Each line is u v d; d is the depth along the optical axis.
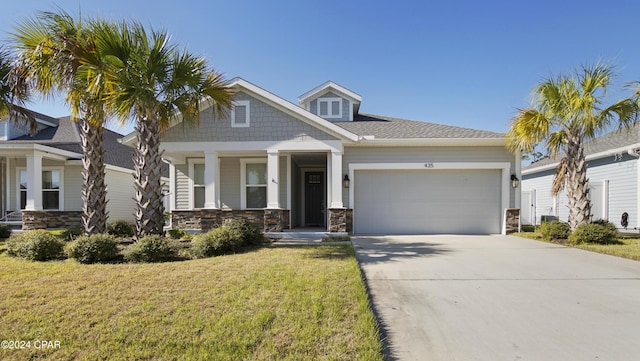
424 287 4.72
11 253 6.83
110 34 6.59
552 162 16.28
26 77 7.42
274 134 10.71
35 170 12.35
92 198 8.31
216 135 10.73
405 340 3.07
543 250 7.84
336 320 3.32
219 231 7.23
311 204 14.93
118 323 3.23
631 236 9.73
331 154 10.95
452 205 11.50
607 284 4.91
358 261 6.46
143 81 6.84
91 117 7.73
